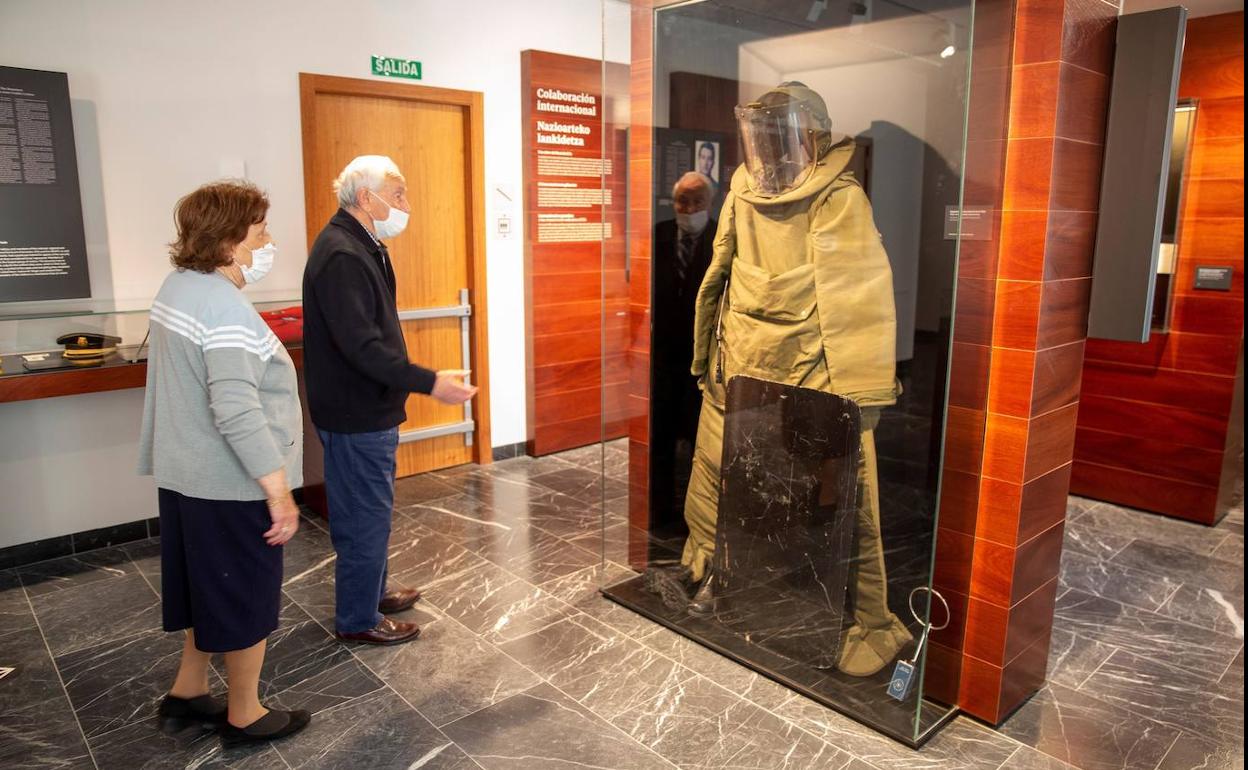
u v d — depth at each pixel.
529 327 4.80
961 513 2.29
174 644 2.70
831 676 2.40
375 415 2.50
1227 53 3.60
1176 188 3.78
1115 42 2.12
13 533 3.26
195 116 3.47
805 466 2.41
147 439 2.02
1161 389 3.97
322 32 3.78
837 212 2.23
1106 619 3.03
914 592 2.16
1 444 3.19
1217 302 3.75
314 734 2.23
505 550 3.53
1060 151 2.01
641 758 2.15
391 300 2.53
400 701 2.40
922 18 1.98
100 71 3.21
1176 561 3.54
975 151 2.00
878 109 2.10
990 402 2.19
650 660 2.65
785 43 2.28
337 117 3.94
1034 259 2.06
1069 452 2.34
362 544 2.61
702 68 2.52
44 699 2.38
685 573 2.82
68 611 2.91
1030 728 2.33
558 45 4.70
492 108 4.46
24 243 3.07
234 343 1.85
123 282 3.36
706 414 2.70
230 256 1.93
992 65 1.99
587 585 3.20
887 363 2.17
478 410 4.68
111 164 3.28
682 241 2.69
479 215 4.48
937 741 2.26
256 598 2.00
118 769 2.08
